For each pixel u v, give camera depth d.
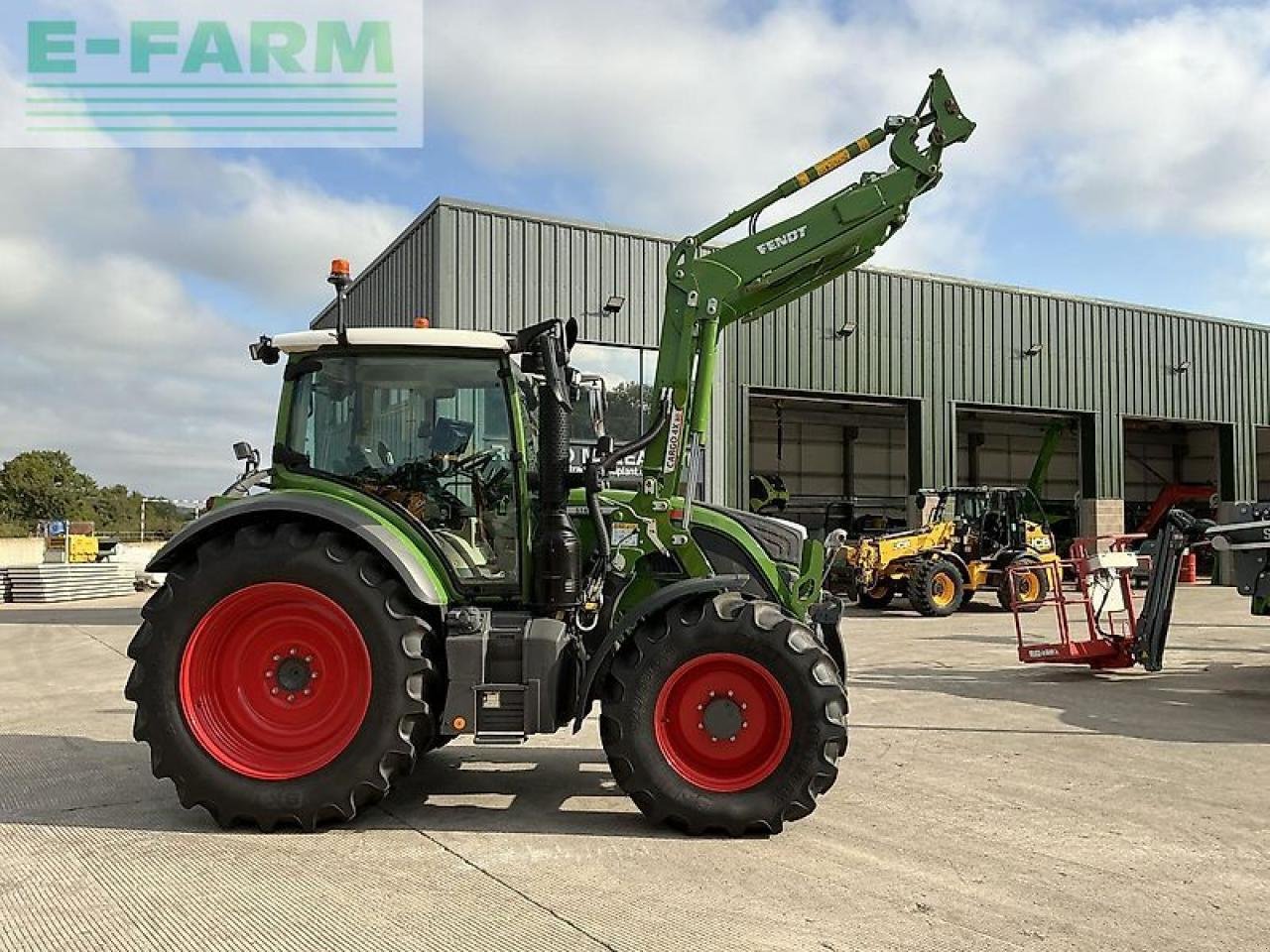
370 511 4.95
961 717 7.31
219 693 4.64
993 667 9.96
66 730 7.00
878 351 19.39
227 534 4.81
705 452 17.41
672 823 4.52
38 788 5.33
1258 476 31.14
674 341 5.39
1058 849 4.29
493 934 3.35
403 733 4.50
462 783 5.39
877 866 4.06
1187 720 7.22
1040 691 8.49
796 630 4.53
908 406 20.30
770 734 4.50
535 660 4.60
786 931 3.38
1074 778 5.52
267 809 4.45
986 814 4.82
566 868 4.02
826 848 4.30
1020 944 3.28
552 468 4.81
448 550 5.01
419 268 14.98
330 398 5.15
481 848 4.29
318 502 4.71
